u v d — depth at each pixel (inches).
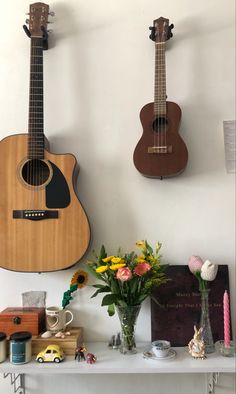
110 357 50.4
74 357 50.3
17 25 59.8
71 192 53.4
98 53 59.5
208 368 47.1
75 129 58.7
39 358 48.4
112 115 58.9
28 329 52.2
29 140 53.6
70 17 59.9
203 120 58.6
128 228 57.6
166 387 57.1
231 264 57.1
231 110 58.6
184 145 53.7
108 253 57.4
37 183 54.7
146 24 59.6
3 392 56.9
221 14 59.6
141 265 49.1
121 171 58.2
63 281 57.1
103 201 58.0
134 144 58.5
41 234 52.7
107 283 51.4
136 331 56.3
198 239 57.4
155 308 55.0
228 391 56.7
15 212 53.0
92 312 56.8
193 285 55.4
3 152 53.8
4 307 56.9
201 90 58.9
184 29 59.5
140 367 47.3
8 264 52.3
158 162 53.8
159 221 57.7
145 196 57.9
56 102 59.0
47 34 58.2
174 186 58.0
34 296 56.9
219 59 59.2
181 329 54.3
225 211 57.7
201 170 58.1
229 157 58.1
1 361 48.3
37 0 59.9
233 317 55.8
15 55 59.5
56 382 57.2
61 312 53.6
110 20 59.7
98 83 59.2
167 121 54.4
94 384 57.2
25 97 59.1
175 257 57.2
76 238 52.7
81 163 58.4
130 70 59.2
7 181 53.4
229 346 50.7
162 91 54.9
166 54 59.3
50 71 59.3
